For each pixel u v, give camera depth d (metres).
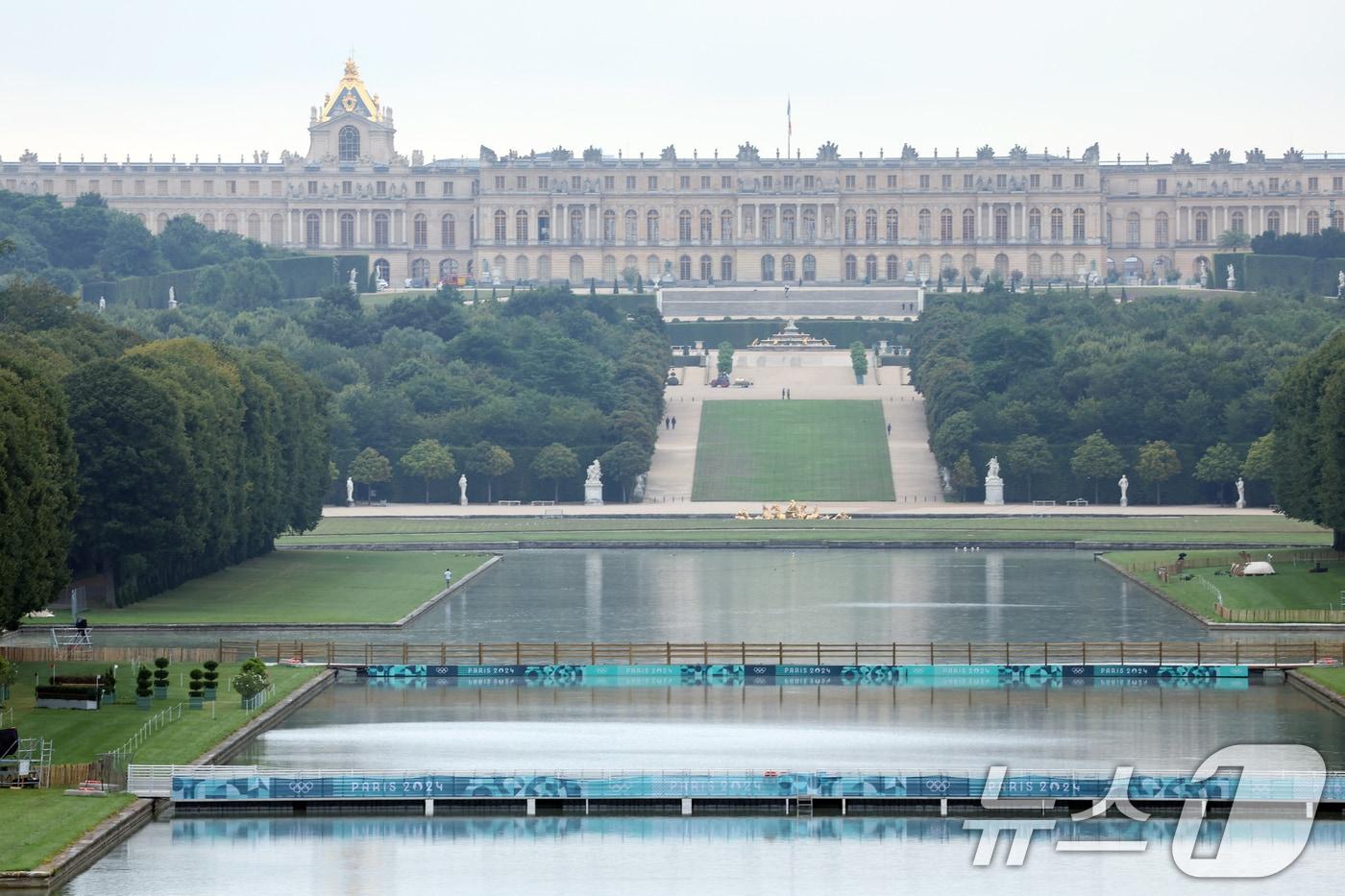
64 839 197.38
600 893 191.88
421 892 191.50
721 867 199.62
